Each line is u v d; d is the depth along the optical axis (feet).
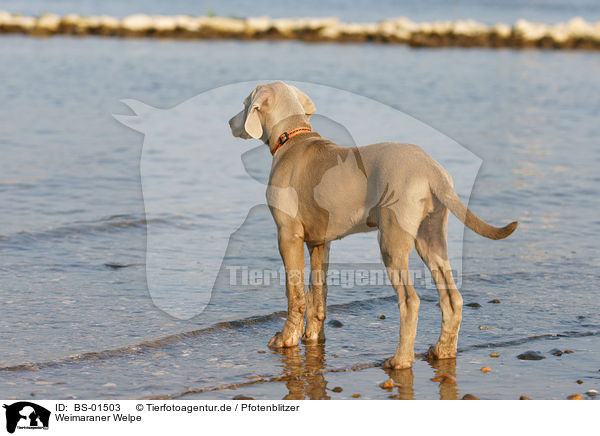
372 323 25.12
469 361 21.77
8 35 146.72
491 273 30.45
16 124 62.28
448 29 161.17
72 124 63.41
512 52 149.48
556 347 22.90
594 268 31.19
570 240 35.40
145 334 23.52
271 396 19.33
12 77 91.66
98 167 48.73
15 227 35.12
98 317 24.79
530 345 23.08
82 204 39.81
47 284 27.86
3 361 21.02
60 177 45.60
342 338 23.70
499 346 22.99
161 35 156.76
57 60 110.52
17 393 19.13
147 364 21.33
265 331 24.36
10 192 41.63
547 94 93.30
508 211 40.37
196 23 160.97
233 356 22.09
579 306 26.73
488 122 70.90
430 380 20.42
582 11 428.97
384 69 113.60
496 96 90.27
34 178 45.03
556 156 55.52
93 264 30.48
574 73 116.78
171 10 279.08
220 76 98.99
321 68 111.14
